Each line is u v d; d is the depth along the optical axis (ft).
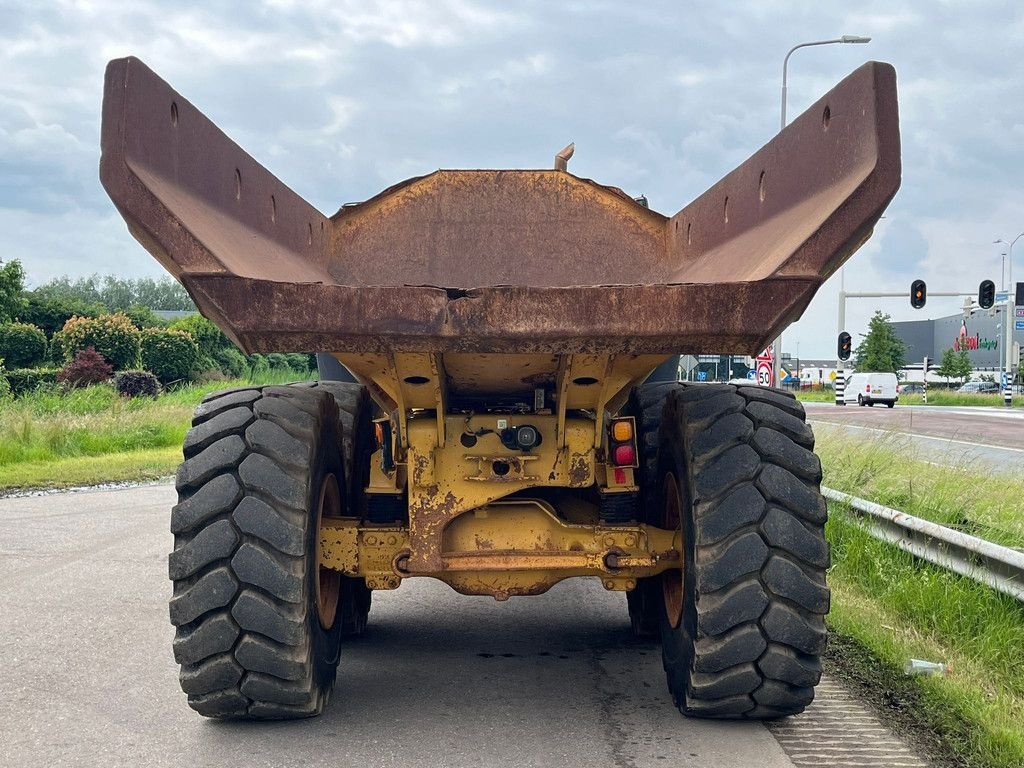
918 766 11.55
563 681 15.16
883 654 15.74
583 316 10.58
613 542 13.35
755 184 13.60
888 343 264.31
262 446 12.10
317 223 17.39
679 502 12.97
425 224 18.57
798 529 11.89
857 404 170.71
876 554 20.98
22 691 14.74
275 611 11.82
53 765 11.75
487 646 17.38
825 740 12.42
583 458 13.05
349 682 15.10
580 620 19.44
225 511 11.90
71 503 37.14
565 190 18.67
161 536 29.45
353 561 13.28
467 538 13.38
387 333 10.55
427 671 15.74
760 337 10.65
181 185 11.11
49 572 24.12
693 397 12.92
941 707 13.38
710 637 11.95
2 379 88.63
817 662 11.99
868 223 10.19
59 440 55.06
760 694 12.17
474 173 18.67
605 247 18.58
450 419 13.01
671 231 18.16
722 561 11.85
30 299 153.38
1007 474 30.94
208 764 11.71
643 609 17.04
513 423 13.03
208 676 12.00
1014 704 13.34
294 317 10.41
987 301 133.59
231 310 10.32
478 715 13.51
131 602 20.84
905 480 28.81
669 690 14.11
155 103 10.44
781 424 12.35
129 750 12.21
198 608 11.80
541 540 13.41
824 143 11.24
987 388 259.80
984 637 15.78
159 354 119.24
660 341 10.80
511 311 10.59
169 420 65.16
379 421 14.60
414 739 12.53
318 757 11.91
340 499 14.46
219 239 11.10
